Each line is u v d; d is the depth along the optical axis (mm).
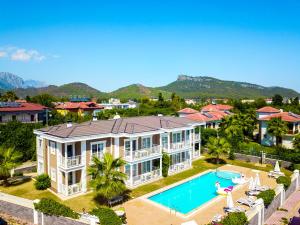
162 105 137000
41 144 38406
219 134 60156
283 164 48594
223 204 32531
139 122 44781
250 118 72750
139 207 31234
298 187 39688
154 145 42844
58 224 25781
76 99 147000
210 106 93688
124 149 37969
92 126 38688
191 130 51219
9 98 124062
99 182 28906
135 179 38156
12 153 38156
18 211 28484
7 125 49125
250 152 53500
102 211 24828
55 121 73250
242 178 40938
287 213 31203
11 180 38656
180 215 29391
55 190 35125
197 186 39750
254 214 26469
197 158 54438
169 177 42438
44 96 132625
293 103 133500
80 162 34531
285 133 59250
